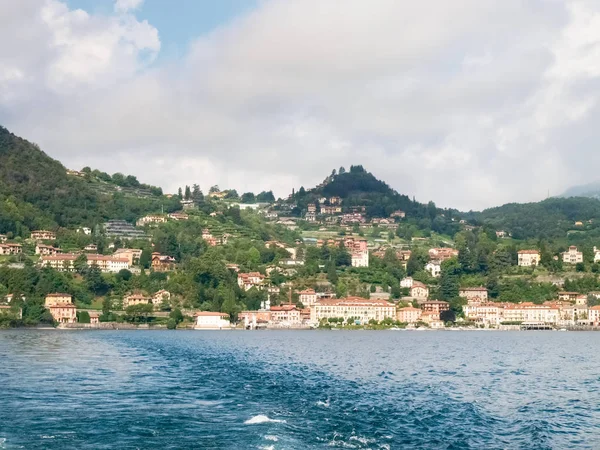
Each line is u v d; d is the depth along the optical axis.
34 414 100.00
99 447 80.75
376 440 85.00
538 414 105.19
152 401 111.62
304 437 85.69
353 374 155.00
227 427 90.88
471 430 92.50
